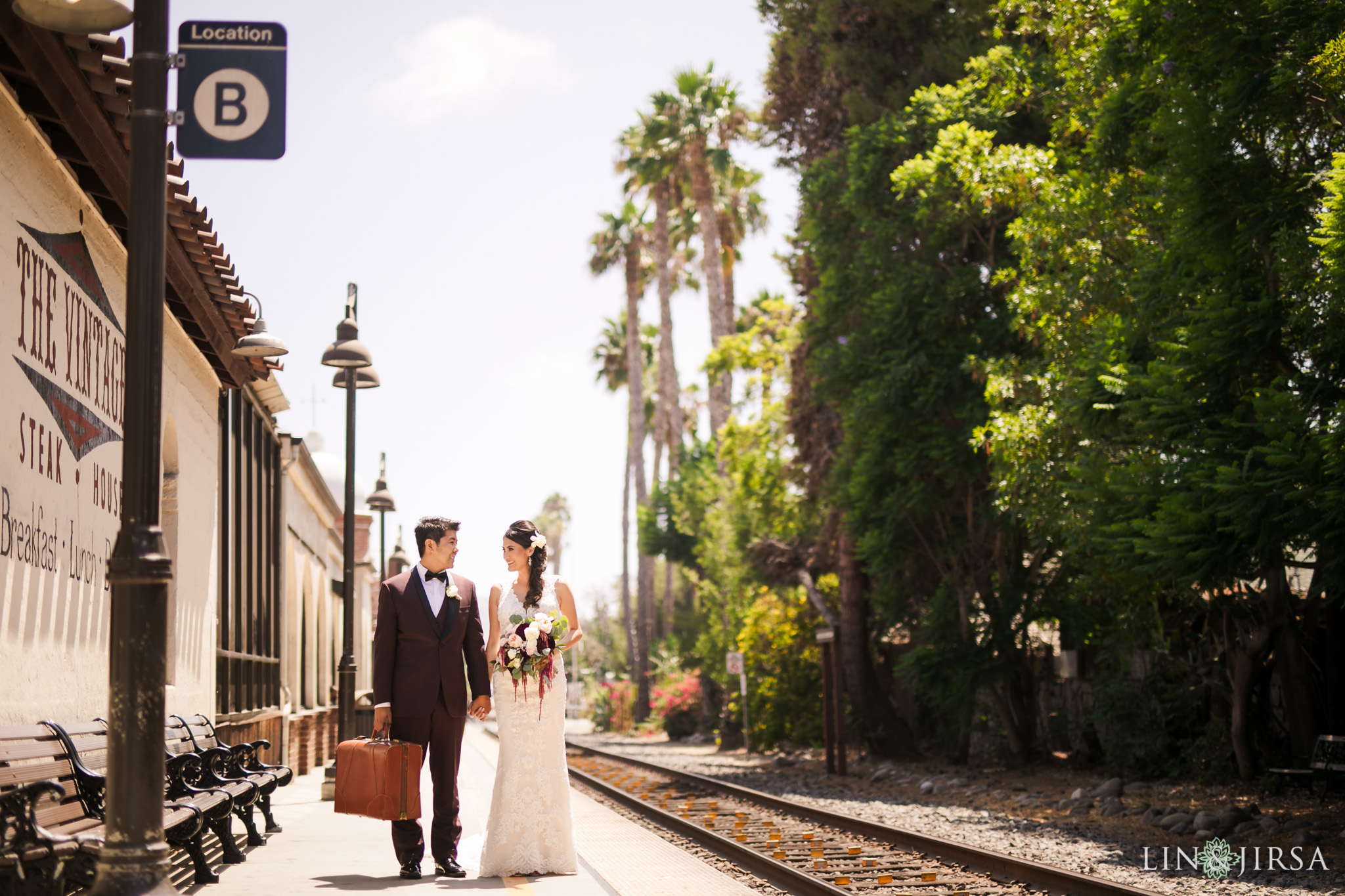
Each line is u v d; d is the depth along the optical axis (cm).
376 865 830
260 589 1708
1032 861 1039
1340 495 1010
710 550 4556
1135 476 1252
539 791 778
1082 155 1859
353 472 1564
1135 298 1515
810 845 1168
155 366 468
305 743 2208
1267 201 1213
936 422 2347
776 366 3453
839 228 2605
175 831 702
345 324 1568
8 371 676
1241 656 1705
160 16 486
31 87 704
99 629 853
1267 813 1383
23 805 497
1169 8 1247
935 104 2388
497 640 798
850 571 2923
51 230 759
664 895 758
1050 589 2261
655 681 5778
